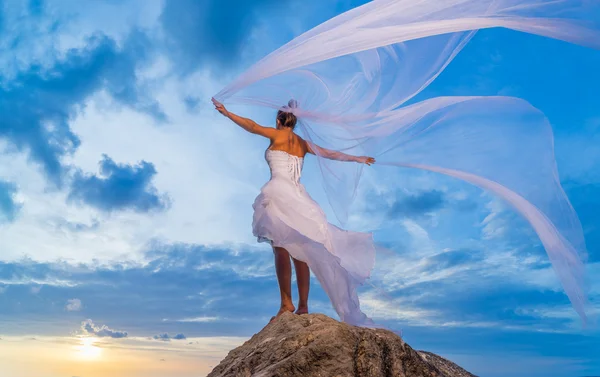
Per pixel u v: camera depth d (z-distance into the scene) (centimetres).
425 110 554
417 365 422
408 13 513
